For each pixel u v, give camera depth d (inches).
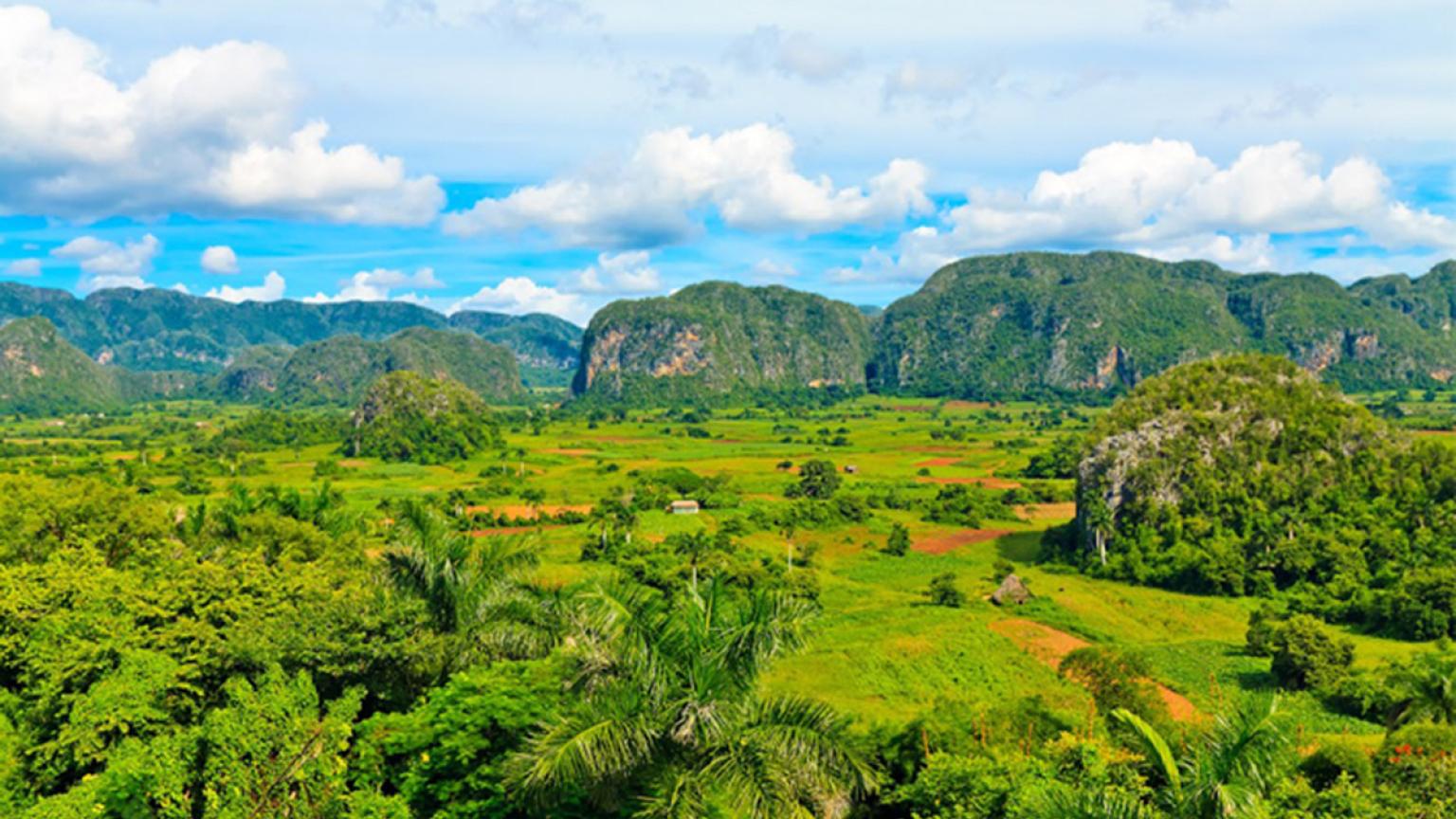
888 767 895.7
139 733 771.4
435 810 685.3
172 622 956.0
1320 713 1750.7
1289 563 3149.6
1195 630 2662.4
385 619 892.6
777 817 553.9
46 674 830.5
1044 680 1934.1
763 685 671.1
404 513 1019.3
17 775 747.4
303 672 729.6
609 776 581.0
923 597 2802.7
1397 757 987.9
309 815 593.6
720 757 572.1
